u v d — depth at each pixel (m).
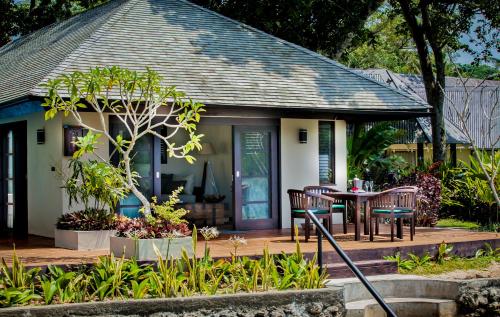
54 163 13.20
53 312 7.64
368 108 14.88
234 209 14.59
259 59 15.85
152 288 8.54
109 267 8.77
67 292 8.27
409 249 11.49
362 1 23.25
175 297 8.24
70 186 11.46
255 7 22.50
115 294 8.62
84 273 8.93
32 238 13.43
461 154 35.03
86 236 11.30
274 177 15.06
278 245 11.66
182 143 17.38
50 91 10.62
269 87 14.67
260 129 14.92
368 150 18.98
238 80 14.59
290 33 23.06
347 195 12.56
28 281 8.60
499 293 10.09
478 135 31.80
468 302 9.91
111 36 14.81
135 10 16.28
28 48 18.67
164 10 16.73
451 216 18.52
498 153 16.42
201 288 8.77
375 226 13.46
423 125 29.50
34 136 14.03
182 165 17.42
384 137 18.73
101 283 8.52
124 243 9.91
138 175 12.49
